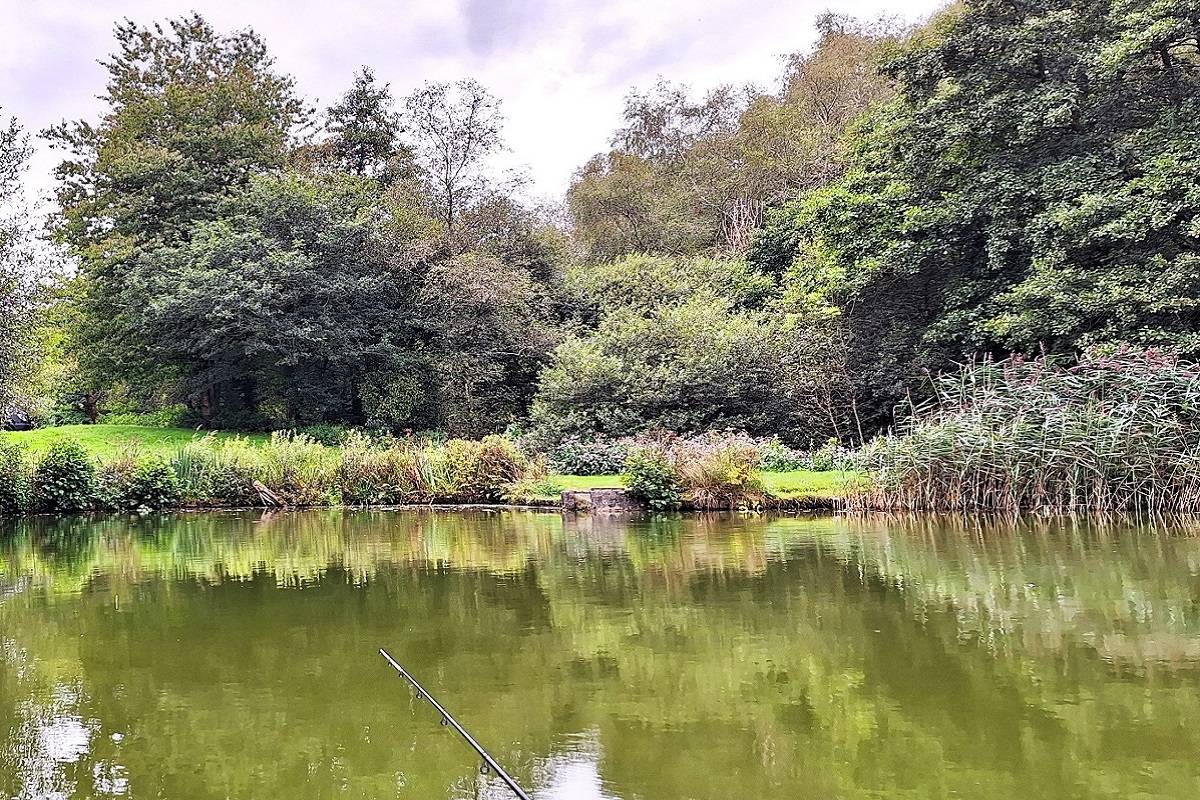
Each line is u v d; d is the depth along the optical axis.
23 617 5.22
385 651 4.26
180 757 2.93
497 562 7.07
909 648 4.07
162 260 20.09
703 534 8.55
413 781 2.70
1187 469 8.30
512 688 3.62
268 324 20.05
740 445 11.10
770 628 4.54
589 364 16.03
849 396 15.37
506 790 2.62
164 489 12.80
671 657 4.04
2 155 12.97
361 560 7.36
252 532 9.80
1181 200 11.65
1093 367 9.51
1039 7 13.70
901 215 15.40
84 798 2.61
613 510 11.16
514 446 13.36
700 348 16.06
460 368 21.19
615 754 2.87
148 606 5.51
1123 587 5.30
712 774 2.69
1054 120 12.76
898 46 19.95
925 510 9.38
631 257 25.09
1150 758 2.71
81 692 3.68
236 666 4.05
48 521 11.56
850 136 17.84
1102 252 13.02
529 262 24.50
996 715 3.13
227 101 23.72
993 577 5.73
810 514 10.09
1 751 3.01
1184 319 11.98
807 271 18.53
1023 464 8.88
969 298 14.30
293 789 2.65
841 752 2.83
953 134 13.99
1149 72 13.48
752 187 29.00
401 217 22.33
